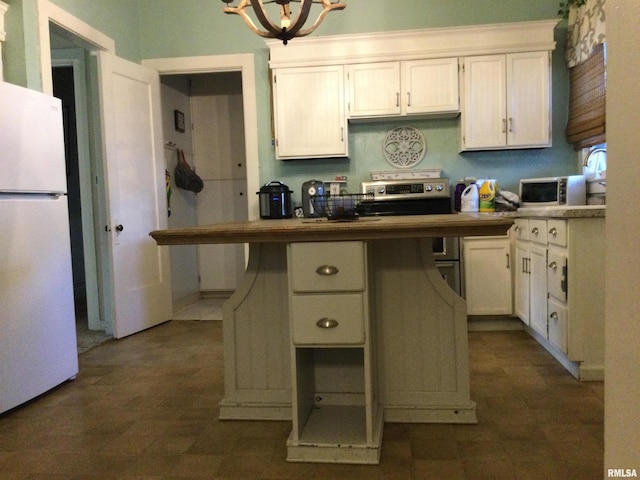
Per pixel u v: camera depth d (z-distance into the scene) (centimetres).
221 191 548
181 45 432
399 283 212
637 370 83
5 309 235
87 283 409
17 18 289
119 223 378
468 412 210
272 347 221
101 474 179
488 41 378
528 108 379
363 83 390
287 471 177
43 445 203
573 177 351
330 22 415
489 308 361
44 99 264
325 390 223
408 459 183
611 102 90
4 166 235
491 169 411
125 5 410
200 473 178
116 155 375
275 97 399
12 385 236
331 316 179
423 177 402
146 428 217
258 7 232
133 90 397
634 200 83
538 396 237
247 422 221
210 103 543
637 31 81
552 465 175
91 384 277
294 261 178
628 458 87
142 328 401
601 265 250
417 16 409
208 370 297
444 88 384
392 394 216
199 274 549
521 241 341
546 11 396
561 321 264
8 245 238
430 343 212
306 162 429
